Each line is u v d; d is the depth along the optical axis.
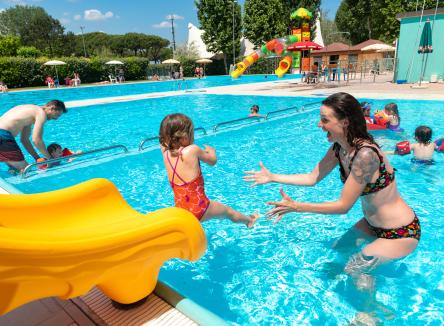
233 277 3.27
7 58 30.52
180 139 3.18
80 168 6.55
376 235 2.96
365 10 48.84
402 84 19.39
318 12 47.97
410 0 38.94
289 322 2.67
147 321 2.15
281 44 21.59
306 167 6.57
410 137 7.89
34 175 6.17
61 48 84.62
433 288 2.94
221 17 47.47
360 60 35.50
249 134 9.34
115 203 2.65
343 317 2.67
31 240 1.54
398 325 2.56
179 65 45.88
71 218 2.38
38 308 2.29
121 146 7.45
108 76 38.16
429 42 16.75
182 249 2.23
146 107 16.19
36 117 6.05
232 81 33.72
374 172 2.51
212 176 6.20
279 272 3.30
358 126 2.45
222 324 2.07
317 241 3.83
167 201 5.22
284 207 2.57
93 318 2.19
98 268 1.82
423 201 4.73
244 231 4.12
